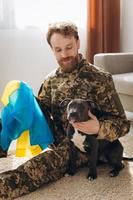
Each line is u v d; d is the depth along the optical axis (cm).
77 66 148
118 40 329
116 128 145
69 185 144
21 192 133
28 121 142
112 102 150
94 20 311
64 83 150
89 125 136
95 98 150
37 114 147
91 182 147
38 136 147
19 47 291
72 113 131
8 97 142
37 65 304
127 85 222
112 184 145
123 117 153
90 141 145
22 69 297
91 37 313
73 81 148
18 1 281
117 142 154
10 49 287
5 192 128
